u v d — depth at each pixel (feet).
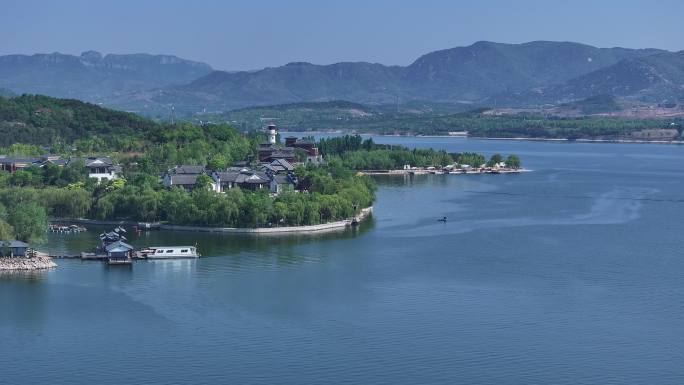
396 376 535.19
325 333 604.90
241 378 529.04
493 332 611.88
